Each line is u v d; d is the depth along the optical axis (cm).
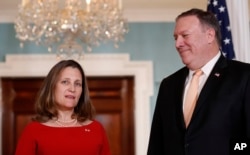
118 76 461
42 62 448
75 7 340
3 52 447
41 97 215
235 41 263
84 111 222
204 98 180
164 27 454
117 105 467
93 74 448
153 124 207
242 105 174
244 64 185
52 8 340
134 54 452
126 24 370
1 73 445
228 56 260
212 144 173
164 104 200
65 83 212
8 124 459
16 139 459
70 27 343
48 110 212
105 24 350
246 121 172
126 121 466
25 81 463
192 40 183
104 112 468
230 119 174
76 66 219
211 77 183
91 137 212
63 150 204
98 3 340
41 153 204
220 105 175
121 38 368
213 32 187
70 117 217
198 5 430
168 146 190
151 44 453
